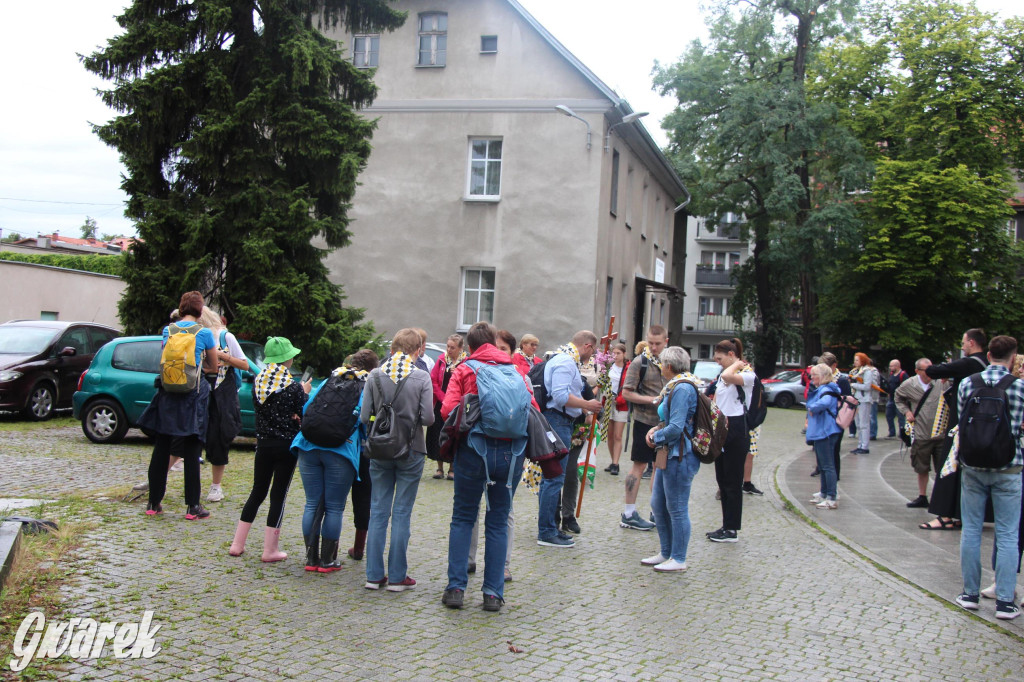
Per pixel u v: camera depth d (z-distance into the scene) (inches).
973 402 253.0
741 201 1521.9
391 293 983.6
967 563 260.4
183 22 699.4
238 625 213.0
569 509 344.8
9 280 1068.5
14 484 371.9
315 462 263.1
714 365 1208.2
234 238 683.4
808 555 326.3
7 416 655.1
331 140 700.0
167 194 709.3
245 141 692.7
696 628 231.1
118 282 1262.3
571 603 248.7
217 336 337.7
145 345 533.6
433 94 976.9
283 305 676.1
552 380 318.0
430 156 977.5
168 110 677.3
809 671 202.5
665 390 296.5
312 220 692.7
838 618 246.7
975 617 253.0
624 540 338.0
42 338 655.8
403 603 239.3
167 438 317.7
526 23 954.7
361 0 740.7
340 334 699.4
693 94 1439.5
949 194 1370.6
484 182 979.3
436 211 975.6
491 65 965.2
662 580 279.4
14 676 174.6
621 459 596.4
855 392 718.5
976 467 251.8
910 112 1470.2
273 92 682.2
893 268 1409.9
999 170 1440.7
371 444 238.8
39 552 257.6
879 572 304.2
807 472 575.2
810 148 1330.0
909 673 204.2
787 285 1611.7
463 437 235.3
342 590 247.8
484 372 235.5
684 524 291.1
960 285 1459.2
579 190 944.3
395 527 249.9
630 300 1162.0
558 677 190.4
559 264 946.1
